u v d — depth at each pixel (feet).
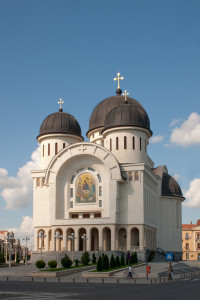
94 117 298.76
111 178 245.24
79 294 100.58
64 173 262.06
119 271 179.83
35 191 271.69
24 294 99.71
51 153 283.38
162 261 257.75
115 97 302.66
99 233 240.32
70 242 253.65
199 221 461.78
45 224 264.11
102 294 100.37
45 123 288.10
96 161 256.52
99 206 253.03
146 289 115.85
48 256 237.04
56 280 160.35
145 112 285.23
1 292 104.88
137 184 247.50
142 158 265.75
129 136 264.93
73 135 286.25
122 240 255.91
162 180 304.50
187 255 444.55
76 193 258.57
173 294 99.40
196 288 118.32
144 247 241.76
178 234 299.38
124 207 247.09
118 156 263.08
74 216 261.44
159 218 289.94
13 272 185.78
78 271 189.57
